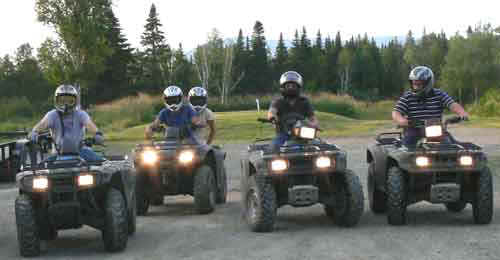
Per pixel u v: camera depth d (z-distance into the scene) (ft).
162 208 39.17
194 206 38.17
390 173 29.63
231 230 29.91
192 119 36.70
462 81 333.83
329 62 458.09
